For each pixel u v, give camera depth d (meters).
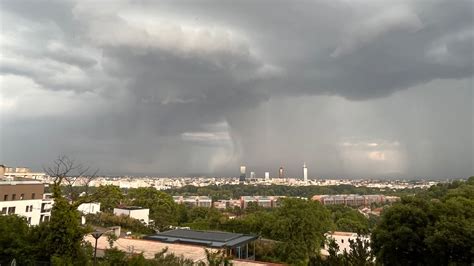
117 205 80.00
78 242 25.38
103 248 35.91
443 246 32.19
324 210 62.00
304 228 55.06
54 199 26.12
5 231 25.30
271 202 194.00
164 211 84.12
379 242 38.16
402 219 37.66
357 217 98.00
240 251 42.78
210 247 38.25
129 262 22.12
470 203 40.47
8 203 58.41
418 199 38.75
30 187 62.81
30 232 26.08
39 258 24.36
